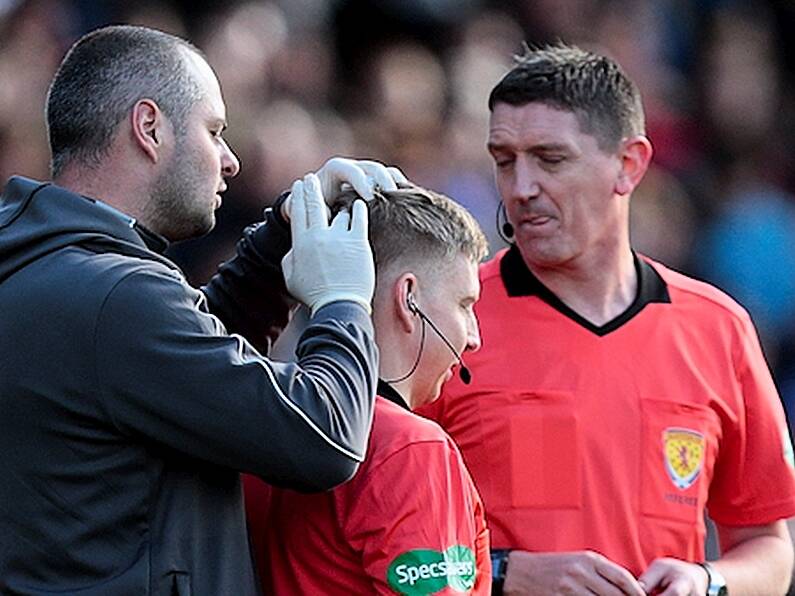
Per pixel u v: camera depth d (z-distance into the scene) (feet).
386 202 38.19
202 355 34.42
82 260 35.35
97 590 34.53
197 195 37.58
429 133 98.48
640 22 115.85
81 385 34.60
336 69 105.29
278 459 34.30
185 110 37.32
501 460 43.29
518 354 44.04
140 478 34.91
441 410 43.88
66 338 34.68
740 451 45.52
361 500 35.88
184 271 83.30
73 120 36.96
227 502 36.14
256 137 87.25
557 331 44.29
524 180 43.80
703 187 105.09
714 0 119.14
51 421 34.94
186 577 34.88
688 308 45.52
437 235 37.93
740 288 101.71
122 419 34.55
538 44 111.14
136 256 35.99
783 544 46.44
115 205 36.96
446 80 102.94
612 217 44.52
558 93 43.70
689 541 43.88
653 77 112.57
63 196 36.27
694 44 116.37
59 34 94.22
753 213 103.50
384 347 37.96
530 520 43.01
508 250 46.01
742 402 45.34
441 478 36.04
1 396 35.32
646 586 41.78
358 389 35.19
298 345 36.29
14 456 35.35
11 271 35.99
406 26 107.14
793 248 103.30
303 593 37.14
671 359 44.65
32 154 85.71
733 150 109.50
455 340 38.24
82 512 34.88
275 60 97.55
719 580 43.01
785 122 114.62
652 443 43.65
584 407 43.55
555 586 41.39
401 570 35.29
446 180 95.61
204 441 34.37
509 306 44.70
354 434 34.88
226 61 93.25
